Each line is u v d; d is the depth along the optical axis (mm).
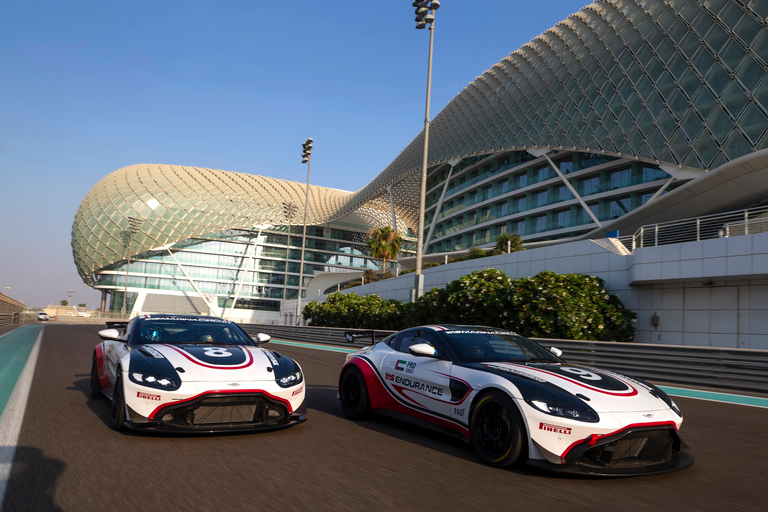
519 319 15281
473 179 54594
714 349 10039
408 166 62750
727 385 9781
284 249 96438
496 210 50719
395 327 22938
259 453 4359
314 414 6355
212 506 3062
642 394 4145
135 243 81562
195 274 89000
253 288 92750
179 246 88062
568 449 3711
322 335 23000
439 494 3412
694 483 3824
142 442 4578
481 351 5078
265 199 90812
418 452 4594
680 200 25984
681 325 14469
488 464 4188
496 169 50844
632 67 33688
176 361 4914
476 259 22031
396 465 4129
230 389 4691
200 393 4602
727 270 12969
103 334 5953
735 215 13859
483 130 48531
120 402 4770
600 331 14664
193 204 84812
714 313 13812
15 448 4281
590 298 15148
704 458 4672
